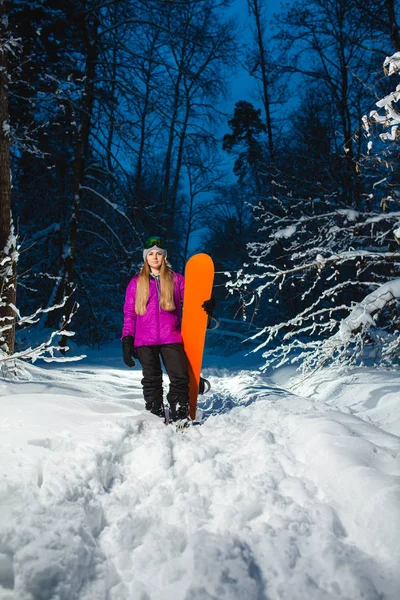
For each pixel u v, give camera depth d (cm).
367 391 488
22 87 1001
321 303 1241
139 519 190
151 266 372
